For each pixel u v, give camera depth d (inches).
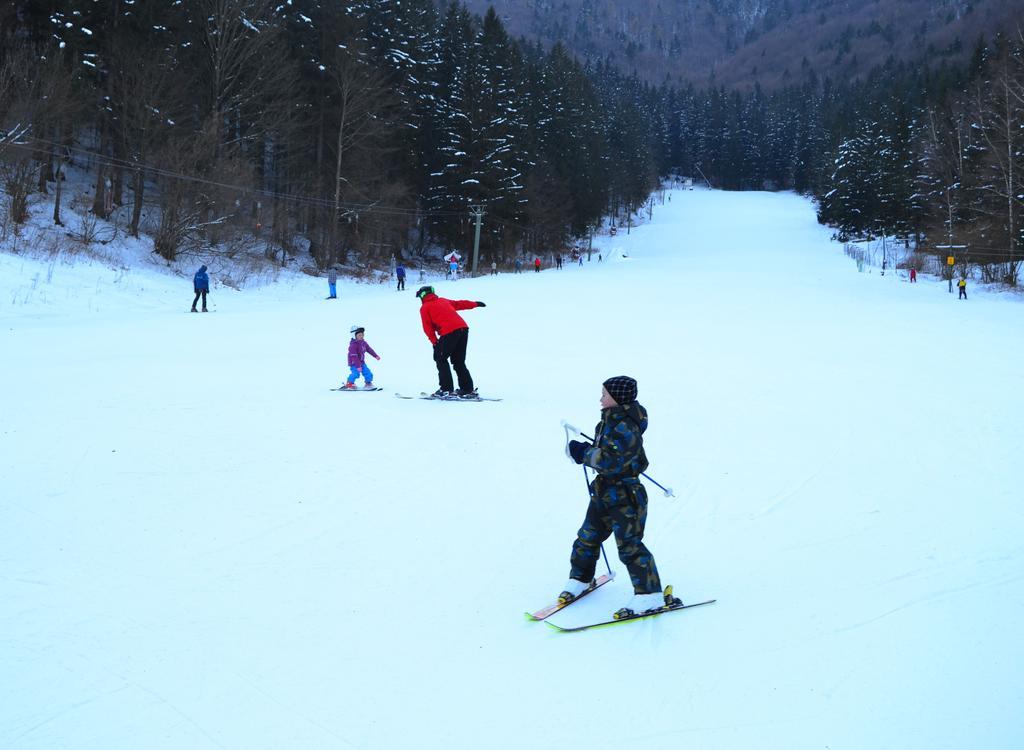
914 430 370.3
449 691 136.9
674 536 221.8
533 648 153.2
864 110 4724.4
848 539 219.1
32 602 166.6
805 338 785.6
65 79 1111.6
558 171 2878.9
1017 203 1721.2
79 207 1302.9
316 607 169.0
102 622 158.9
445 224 2167.8
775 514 242.4
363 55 1788.9
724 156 6614.2
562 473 279.7
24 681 136.2
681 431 365.4
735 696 136.0
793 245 3095.5
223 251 1380.4
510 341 719.7
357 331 440.5
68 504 228.2
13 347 555.5
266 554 197.3
